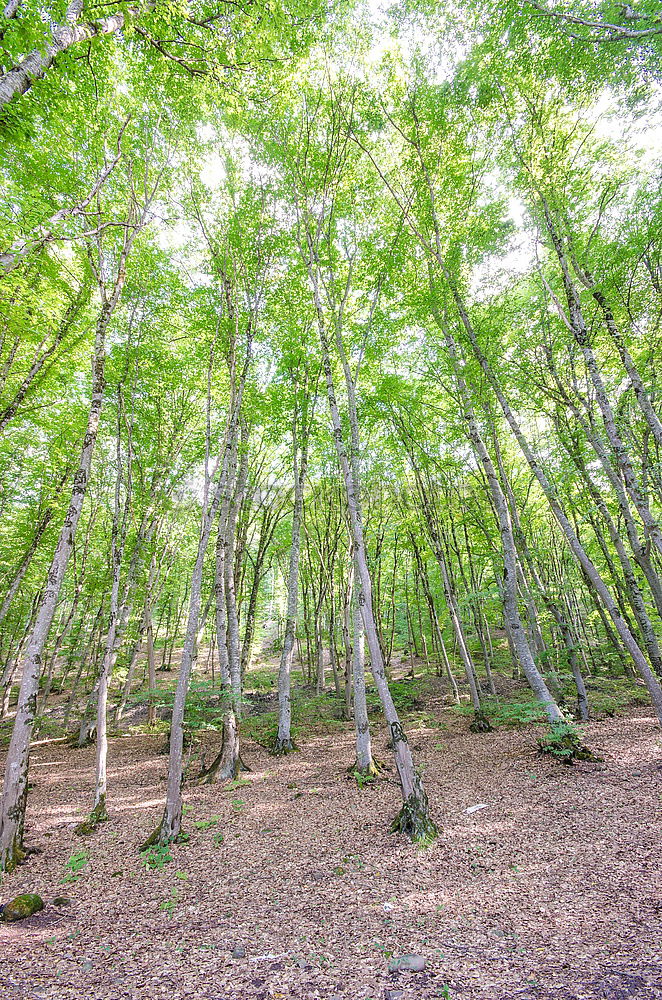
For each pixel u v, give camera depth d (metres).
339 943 4.82
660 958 4.12
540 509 19.48
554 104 10.31
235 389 12.73
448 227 12.54
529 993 3.88
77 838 8.21
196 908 5.68
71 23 5.27
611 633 17.97
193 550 24.91
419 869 6.30
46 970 4.52
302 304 14.28
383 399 14.55
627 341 11.02
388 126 12.18
